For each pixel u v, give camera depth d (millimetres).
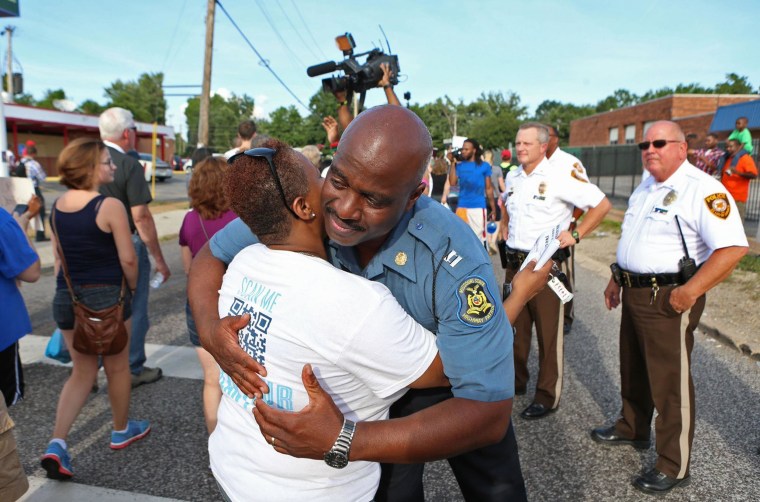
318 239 1318
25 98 64875
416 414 1219
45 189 22641
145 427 3281
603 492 2740
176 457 3066
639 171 22984
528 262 1743
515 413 3629
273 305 1210
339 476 1296
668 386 2707
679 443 2680
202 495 2725
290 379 1208
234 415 1362
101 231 2742
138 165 3842
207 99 18469
